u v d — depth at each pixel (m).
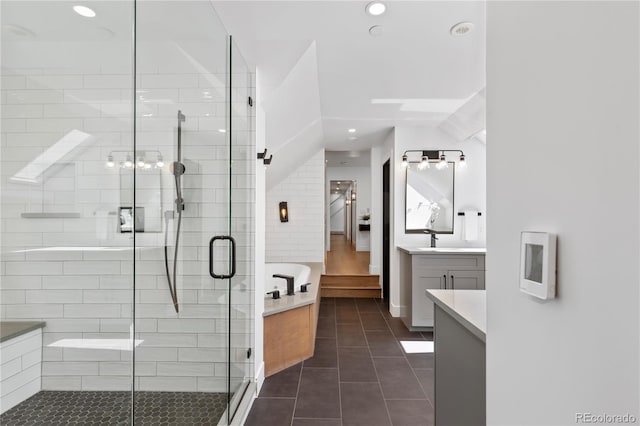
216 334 1.92
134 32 1.66
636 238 0.39
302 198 5.30
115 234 1.74
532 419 0.61
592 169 0.46
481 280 3.54
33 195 1.61
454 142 4.09
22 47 1.56
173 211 1.86
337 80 2.65
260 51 2.12
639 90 0.39
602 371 0.44
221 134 1.97
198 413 1.82
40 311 1.62
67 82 1.63
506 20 0.70
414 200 4.10
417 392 2.32
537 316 0.59
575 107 0.50
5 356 1.49
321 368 2.71
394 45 2.08
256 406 2.15
